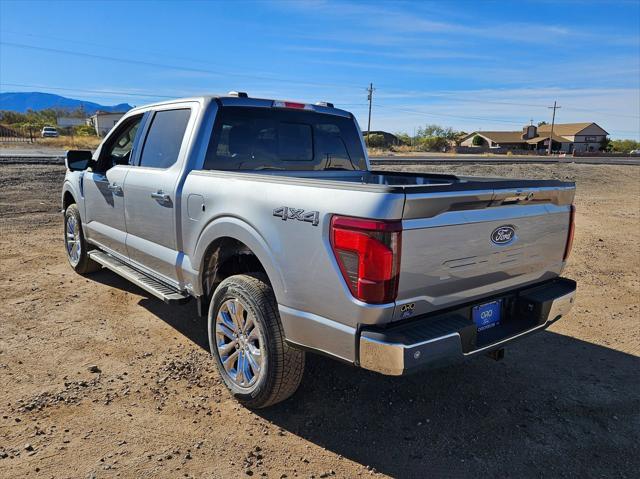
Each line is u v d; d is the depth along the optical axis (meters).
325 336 2.83
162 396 3.55
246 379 3.38
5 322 4.74
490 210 2.94
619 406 3.57
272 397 3.22
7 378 3.71
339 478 2.78
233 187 3.38
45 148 37.28
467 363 4.19
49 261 6.84
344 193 2.68
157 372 3.88
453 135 107.81
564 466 2.92
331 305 2.76
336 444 3.08
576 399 3.66
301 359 3.20
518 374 4.03
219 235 3.47
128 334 4.56
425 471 2.86
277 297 3.05
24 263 6.70
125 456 2.90
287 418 3.33
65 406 3.38
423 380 3.88
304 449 3.02
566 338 4.77
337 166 4.93
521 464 2.93
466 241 2.84
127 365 3.98
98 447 2.97
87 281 6.02
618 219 12.03
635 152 89.00
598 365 4.21
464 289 2.95
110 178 4.93
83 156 5.58
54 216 10.08
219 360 3.59
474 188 2.80
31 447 2.94
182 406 3.43
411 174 4.98
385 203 2.51
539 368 4.14
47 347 4.25
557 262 3.54
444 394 3.69
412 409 3.48
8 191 12.88
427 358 2.66
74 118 97.50
